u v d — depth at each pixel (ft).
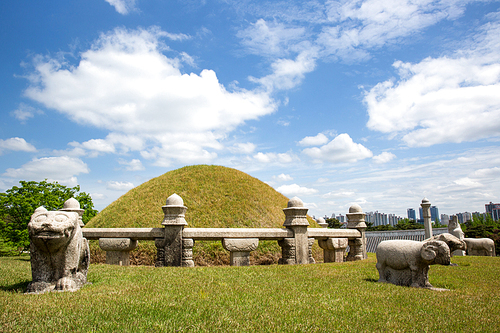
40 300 16.72
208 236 35.70
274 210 62.49
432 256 22.85
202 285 21.80
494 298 20.93
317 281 24.82
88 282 22.93
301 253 38.75
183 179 66.59
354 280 25.73
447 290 22.94
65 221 19.71
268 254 49.32
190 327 13.00
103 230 36.47
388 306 17.63
